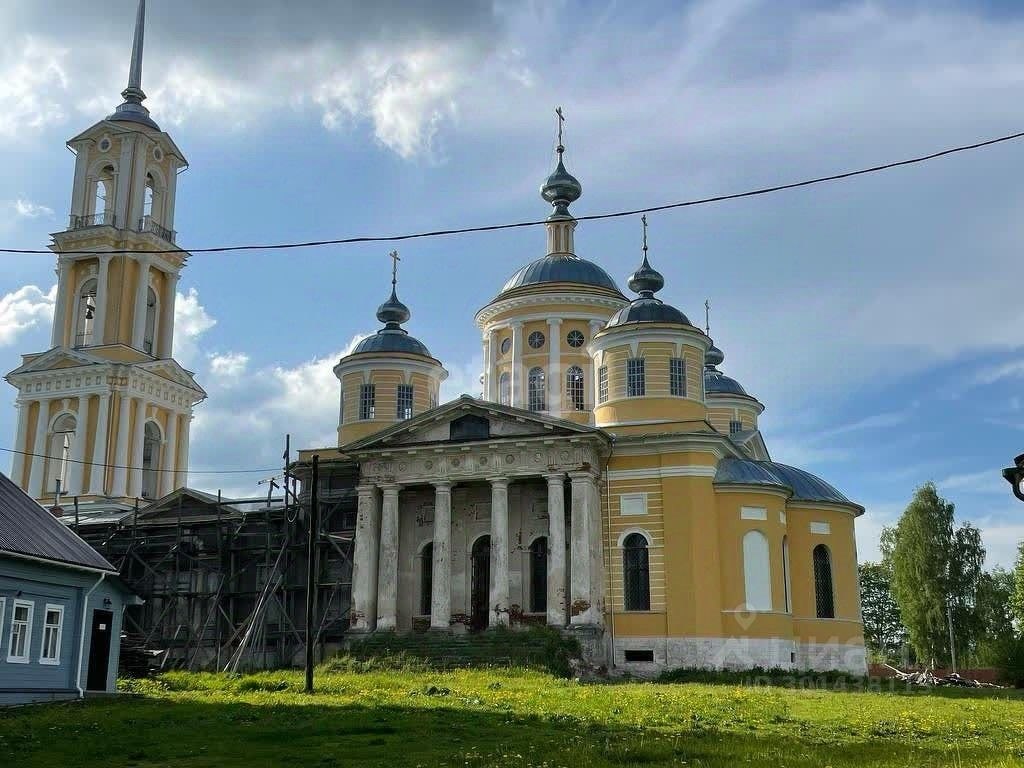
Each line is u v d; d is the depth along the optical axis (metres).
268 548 53.69
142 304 69.38
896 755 19.64
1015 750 20.48
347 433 62.75
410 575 54.00
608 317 62.16
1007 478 17.95
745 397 74.62
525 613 51.69
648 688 39.25
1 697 30.83
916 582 80.19
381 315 66.38
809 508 54.62
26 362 69.62
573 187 66.81
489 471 51.50
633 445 51.44
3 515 32.81
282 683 39.22
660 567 50.31
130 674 45.88
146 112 73.12
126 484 66.25
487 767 18.48
